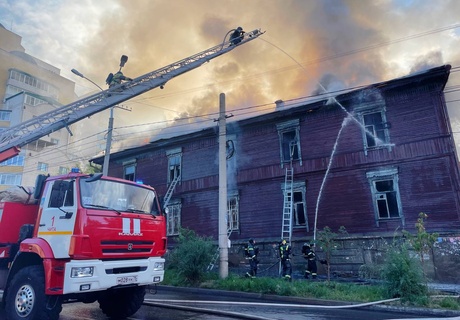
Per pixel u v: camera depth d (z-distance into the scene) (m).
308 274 12.52
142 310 7.82
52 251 5.41
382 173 14.25
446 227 12.45
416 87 14.23
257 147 18.25
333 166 15.55
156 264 6.37
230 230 17.83
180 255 12.50
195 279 12.19
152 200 7.02
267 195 17.19
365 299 8.72
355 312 7.60
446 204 12.66
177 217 20.34
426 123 13.73
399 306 7.87
